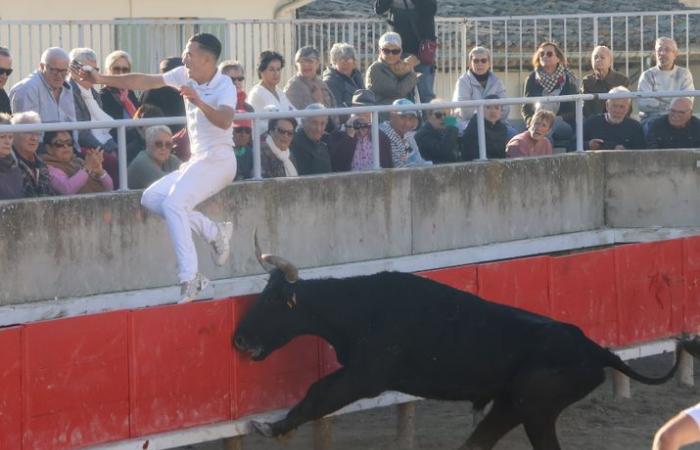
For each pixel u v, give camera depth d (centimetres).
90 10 3198
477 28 3531
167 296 2088
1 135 1934
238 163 2231
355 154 2384
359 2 4106
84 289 2012
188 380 1806
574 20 3719
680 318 2409
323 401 1847
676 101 2720
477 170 2503
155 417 1777
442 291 1889
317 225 2277
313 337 1945
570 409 2334
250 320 1842
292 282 1848
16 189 1970
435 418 2303
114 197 2039
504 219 2550
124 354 1742
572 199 2664
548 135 2688
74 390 1695
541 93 2827
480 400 1891
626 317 2325
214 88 1764
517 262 2162
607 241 2695
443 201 2453
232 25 3088
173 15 3306
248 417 1875
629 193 2705
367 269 2319
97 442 1722
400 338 1855
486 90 2812
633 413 2320
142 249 2075
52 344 1672
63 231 1986
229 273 2170
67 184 2039
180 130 2261
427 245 2436
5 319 1912
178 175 1811
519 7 4378
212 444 2100
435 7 2953
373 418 2289
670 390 2475
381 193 2361
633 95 2703
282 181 2227
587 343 1853
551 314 2212
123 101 2364
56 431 1681
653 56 3406
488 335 1852
